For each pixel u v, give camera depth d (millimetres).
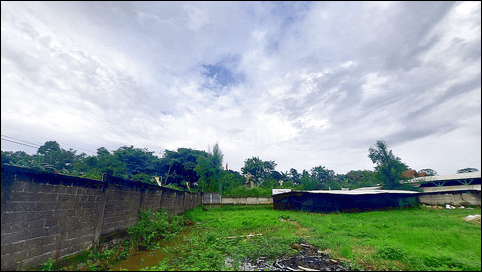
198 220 16656
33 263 5102
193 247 8945
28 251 5012
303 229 12836
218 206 27938
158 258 7613
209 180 32000
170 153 39906
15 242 4742
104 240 7695
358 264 6930
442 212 16047
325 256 8062
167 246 8867
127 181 9484
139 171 35750
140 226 9188
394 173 28000
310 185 44719
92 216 7203
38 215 5332
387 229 10852
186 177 38969
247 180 55188
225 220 15906
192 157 39969
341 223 13188
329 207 20562
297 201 23219
